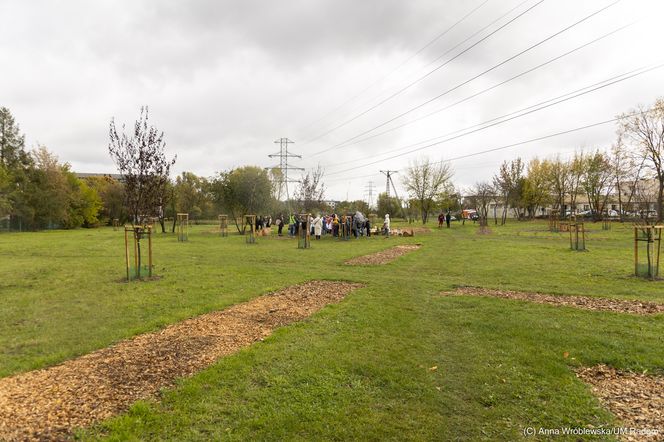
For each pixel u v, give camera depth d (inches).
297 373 187.8
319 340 234.4
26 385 172.9
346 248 834.2
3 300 343.0
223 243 979.3
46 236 1357.0
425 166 2149.4
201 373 183.8
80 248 842.8
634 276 452.4
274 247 862.5
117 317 286.4
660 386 177.2
